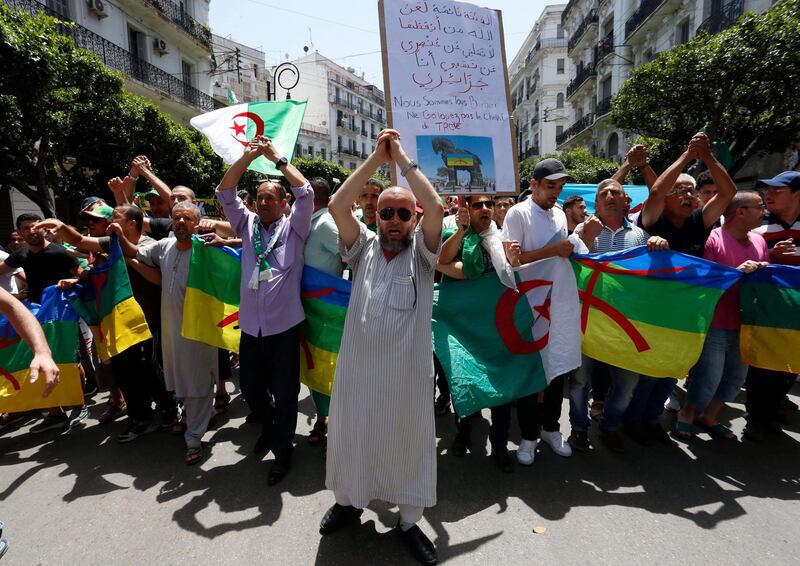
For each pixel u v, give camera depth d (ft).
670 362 10.06
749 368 11.33
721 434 11.48
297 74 46.80
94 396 14.79
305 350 10.77
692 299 10.07
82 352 14.75
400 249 7.43
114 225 11.02
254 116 13.89
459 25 10.32
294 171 9.78
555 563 7.16
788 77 28.96
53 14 46.83
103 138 33.42
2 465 10.44
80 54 31.19
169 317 10.57
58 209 45.24
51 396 11.39
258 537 7.84
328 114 184.34
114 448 11.16
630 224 11.53
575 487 9.28
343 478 7.39
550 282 10.39
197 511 8.59
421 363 7.37
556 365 10.04
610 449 10.85
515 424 12.59
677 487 9.25
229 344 10.84
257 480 9.65
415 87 9.90
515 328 10.38
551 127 134.31
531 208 10.62
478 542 7.68
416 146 9.79
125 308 11.07
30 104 22.86
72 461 10.55
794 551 7.37
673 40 61.26
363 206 12.76
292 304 9.84
